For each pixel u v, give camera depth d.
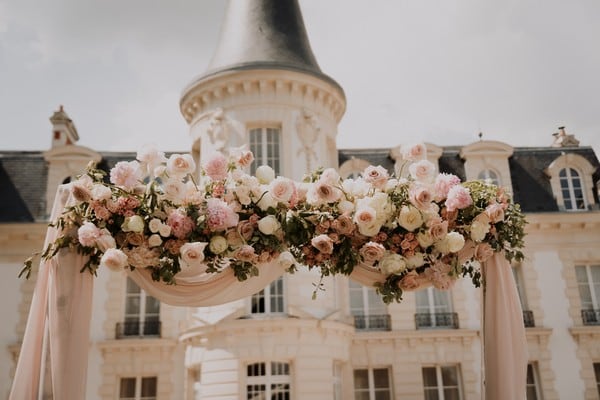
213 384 13.83
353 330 15.34
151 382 16.62
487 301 5.65
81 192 4.94
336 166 17.50
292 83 16.05
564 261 18.17
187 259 5.00
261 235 5.30
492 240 5.70
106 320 16.84
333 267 5.63
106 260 4.74
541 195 19.05
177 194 5.14
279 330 13.90
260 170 5.62
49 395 4.66
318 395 13.70
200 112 16.73
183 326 16.05
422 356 17.05
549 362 17.20
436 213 5.52
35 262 17.38
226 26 17.98
